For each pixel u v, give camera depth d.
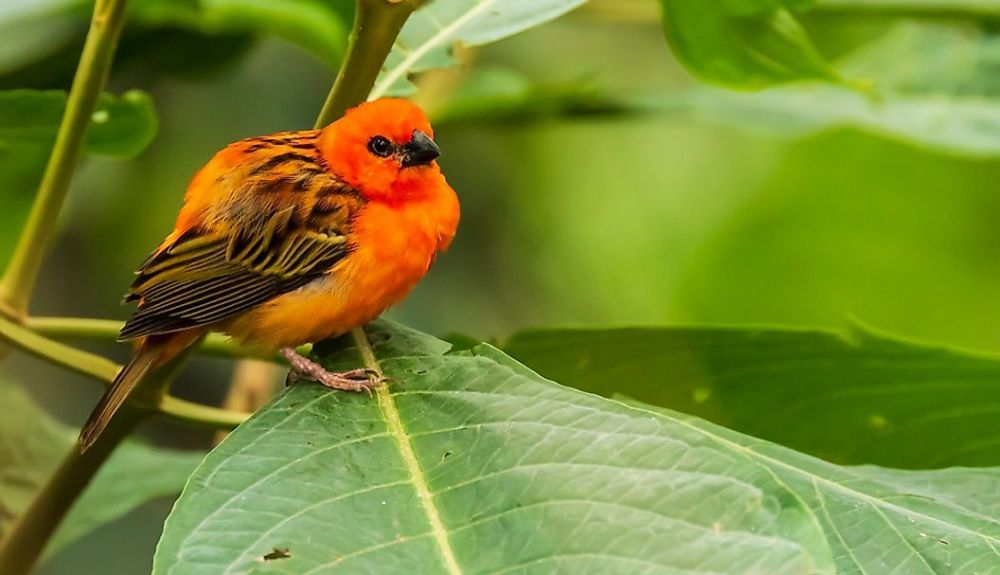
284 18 2.64
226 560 2.42
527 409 2.45
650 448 2.43
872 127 2.64
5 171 2.60
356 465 2.44
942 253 2.84
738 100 2.64
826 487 2.46
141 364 2.53
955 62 2.65
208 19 2.64
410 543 2.42
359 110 2.58
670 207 2.85
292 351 2.55
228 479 2.44
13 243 2.62
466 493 2.43
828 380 2.53
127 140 2.56
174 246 2.56
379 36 2.49
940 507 2.46
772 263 2.85
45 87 2.67
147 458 2.63
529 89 2.62
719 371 2.53
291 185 2.56
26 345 2.52
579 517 2.42
